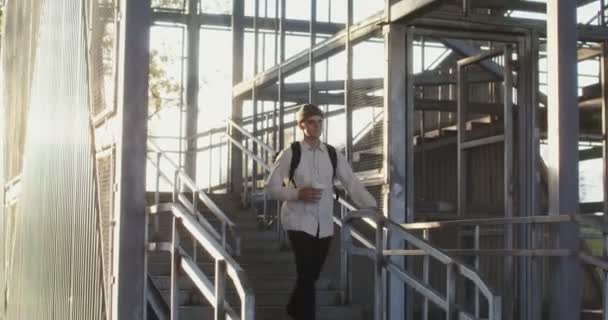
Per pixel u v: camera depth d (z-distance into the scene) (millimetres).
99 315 4871
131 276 4727
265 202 9945
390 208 7875
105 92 5109
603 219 5875
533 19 8305
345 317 7512
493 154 8820
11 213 7957
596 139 10758
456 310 4820
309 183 5836
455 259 4875
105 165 5152
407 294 7859
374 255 5887
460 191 8789
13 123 8164
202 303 7016
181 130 14773
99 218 4965
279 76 10406
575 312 6145
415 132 10398
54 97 6164
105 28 5176
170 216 8969
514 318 8078
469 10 8125
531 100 8297
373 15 8242
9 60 8812
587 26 8602
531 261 7879
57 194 5910
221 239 8219
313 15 9891
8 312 7613
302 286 5852
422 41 10617
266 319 7219
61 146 5844
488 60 8883
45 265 6191
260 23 11258
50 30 6449
